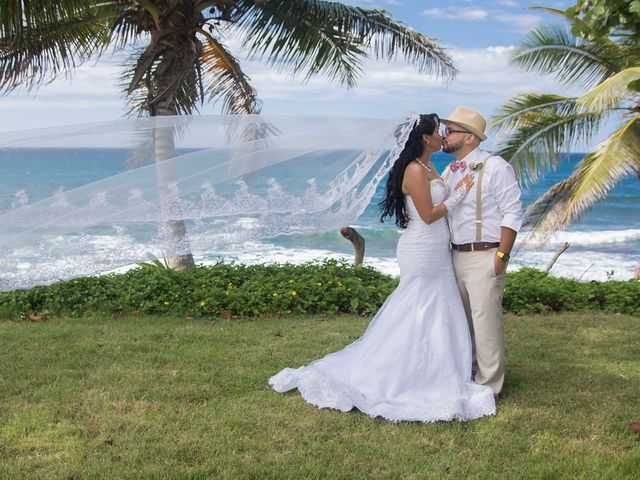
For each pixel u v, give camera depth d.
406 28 10.91
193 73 10.27
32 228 4.36
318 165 4.79
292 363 5.74
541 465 3.84
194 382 5.18
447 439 4.21
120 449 3.97
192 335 6.69
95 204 4.46
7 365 5.59
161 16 9.55
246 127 4.77
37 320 7.42
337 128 4.87
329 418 4.48
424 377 4.71
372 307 7.94
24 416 4.44
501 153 12.77
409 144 4.79
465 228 4.87
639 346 6.57
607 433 4.33
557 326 7.45
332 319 7.66
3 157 4.35
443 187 4.86
